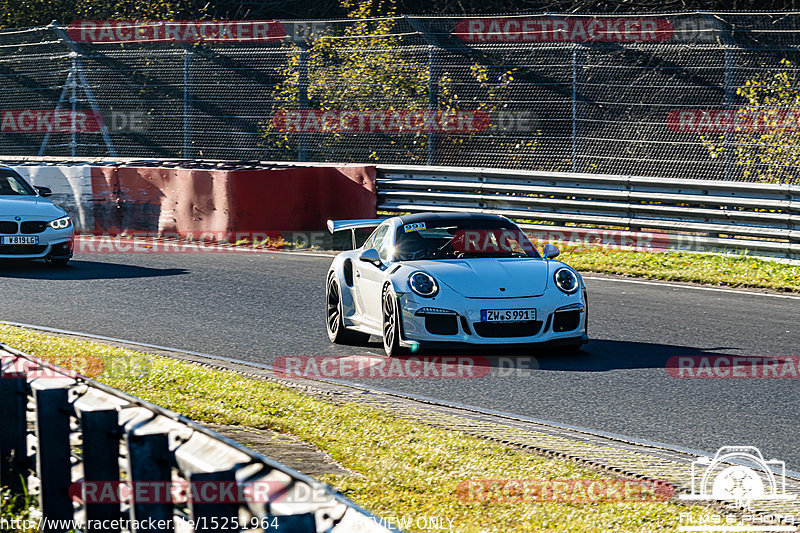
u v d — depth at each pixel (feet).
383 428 71.51
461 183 187.73
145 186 206.59
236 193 196.65
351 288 112.57
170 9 308.60
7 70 266.36
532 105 226.17
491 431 71.46
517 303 99.19
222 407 78.59
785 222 154.71
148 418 38.27
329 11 299.38
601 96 224.53
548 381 90.58
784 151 192.34
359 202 197.88
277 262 173.17
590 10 281.33
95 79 257.34
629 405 81.30
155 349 105.19
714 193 162.71
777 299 136.67
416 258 108.58
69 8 316.81
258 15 305.94
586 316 102.22
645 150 211.61
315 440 69.97
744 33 219.82
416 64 232.12
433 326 99.35
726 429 73.67
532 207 180.14
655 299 137.39
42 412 42.96
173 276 157.69
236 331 116.78
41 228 165.07
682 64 222.48
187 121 244.83
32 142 263.08
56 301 136.87
